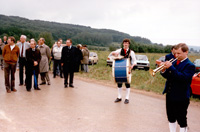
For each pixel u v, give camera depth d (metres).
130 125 4.79
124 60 6.21
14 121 4.67
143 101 7.20
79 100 6.80
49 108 5.77
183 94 3.44
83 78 12.32
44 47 9.07
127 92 6.76
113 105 6.43
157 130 4.57
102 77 13.23
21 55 8.64
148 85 11.24
